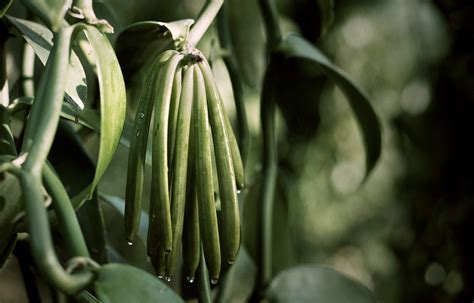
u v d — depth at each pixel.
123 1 2.37
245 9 1.57
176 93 0.92
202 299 1.05
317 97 2.13
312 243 2.95
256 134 2.26
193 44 1.00
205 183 0.93
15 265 2.46
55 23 0.90
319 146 2.90
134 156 0.93
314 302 1.24
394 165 2.98
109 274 0.82
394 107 2.91
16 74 1.36
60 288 0.79
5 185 0.89
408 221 3.02
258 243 1.30
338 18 2.84
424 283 3.00
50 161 1.16
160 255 0.94
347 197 2.97
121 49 1.16
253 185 1.38
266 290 1.26
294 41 1.26
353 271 2.99
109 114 0.89
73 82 1.03
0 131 1.05
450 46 2.88
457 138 2.96
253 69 1.61
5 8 1.04
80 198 0.92
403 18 2.86
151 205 0.93
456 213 2.97
